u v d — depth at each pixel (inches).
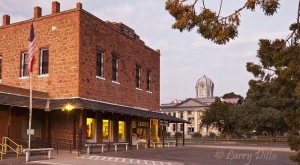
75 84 1013.8
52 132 1043.3
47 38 1079.0
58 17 1067.3
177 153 1074.7
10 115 881.5
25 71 1119.6
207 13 323.0
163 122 1407.5
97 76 1103.0
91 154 920.9
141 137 1353.3
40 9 1129.4
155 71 1513.3
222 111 2896.2
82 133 1016.9
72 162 731.4
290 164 832.9
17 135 960.9
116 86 1204.5
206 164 796.6
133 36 1400.1
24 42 1127.6
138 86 1375.5
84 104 957.8
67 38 1045.2
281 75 323.3
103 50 1141.1
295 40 336.8
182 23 326.6
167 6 334.0
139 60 1379.2
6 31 1166.3
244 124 2625.5
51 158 805.2
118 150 1082.7
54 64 1055.6
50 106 965.2
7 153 845.2
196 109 4458.7
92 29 1090.1
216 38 320.2
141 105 1373.0
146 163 757.9
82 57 1035.3
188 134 4131.4
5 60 1156.5
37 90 1060.5
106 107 1041.5
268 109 2493.8
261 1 304.7
